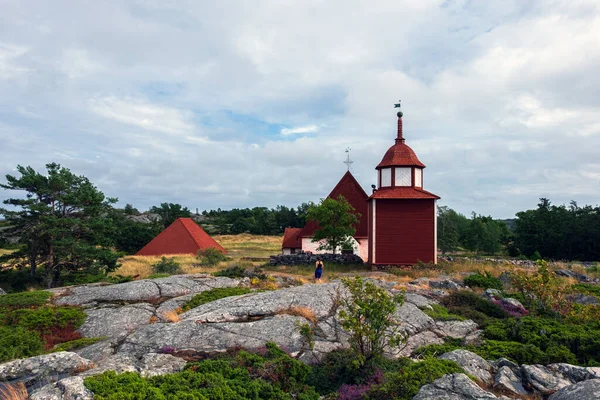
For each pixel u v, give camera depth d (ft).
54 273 86.94
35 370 26.16
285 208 390.42
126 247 176.24
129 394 21.21
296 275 89.86
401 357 31.81
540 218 201.67
